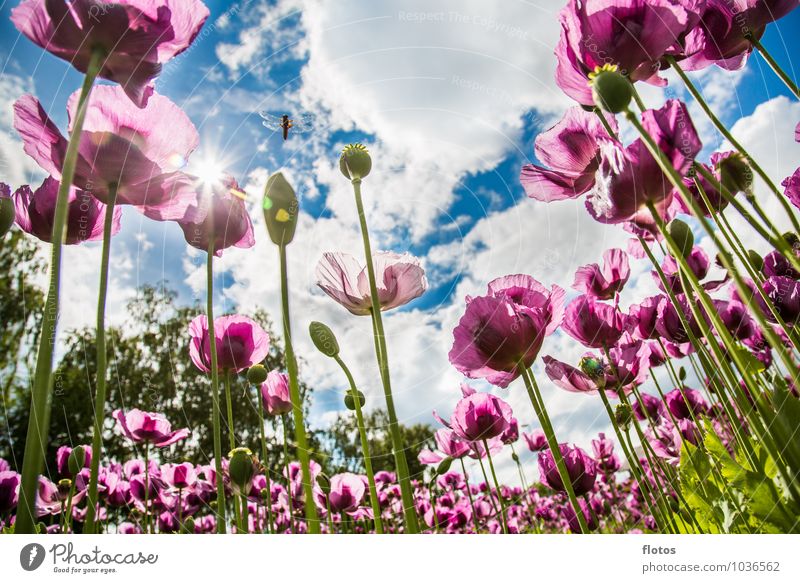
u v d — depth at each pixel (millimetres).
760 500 318
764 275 519
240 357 516
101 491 692
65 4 313
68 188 285
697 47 427
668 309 527
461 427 553
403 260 467
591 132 408
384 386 393
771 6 400
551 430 374
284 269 398
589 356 515
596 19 362
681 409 617
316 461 689
